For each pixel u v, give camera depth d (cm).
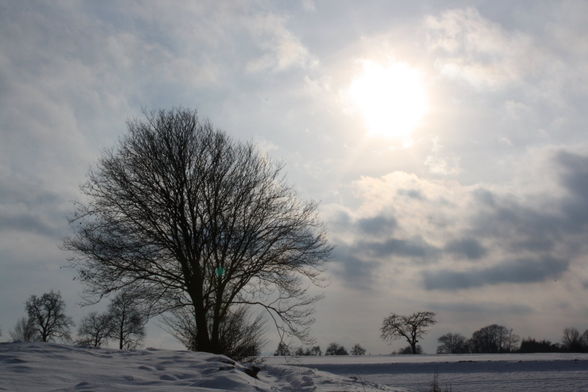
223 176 2883
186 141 2859
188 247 2788
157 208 2808
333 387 1538
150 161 2823
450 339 13375
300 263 2902
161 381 1240
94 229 2788
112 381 1218
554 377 3572
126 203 2809
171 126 2889
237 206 2861
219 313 2820
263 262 2862
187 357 1641
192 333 2889
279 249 2895
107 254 2742
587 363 4784
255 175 2973
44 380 1155
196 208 2831
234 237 2830
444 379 3516
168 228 2817
